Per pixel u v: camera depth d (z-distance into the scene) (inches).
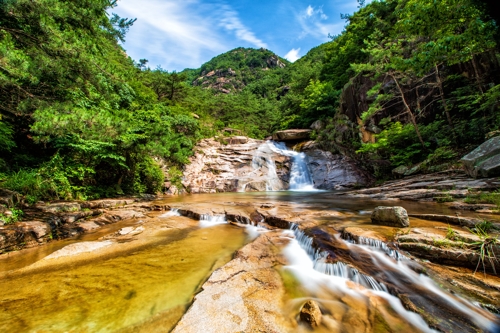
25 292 121.6
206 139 983.0
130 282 132.6
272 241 200.2
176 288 125.7
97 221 273.1
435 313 96.1
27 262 164.4
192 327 90.0
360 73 729.6
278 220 249.6
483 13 258.5
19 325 94.4
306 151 860.0
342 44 1081.4
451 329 87.0
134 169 507.8
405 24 303.1
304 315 94.9
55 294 119.4
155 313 102.9
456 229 163.9
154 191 600.4
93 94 323.9
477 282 110.7
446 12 272.1
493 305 95.3
